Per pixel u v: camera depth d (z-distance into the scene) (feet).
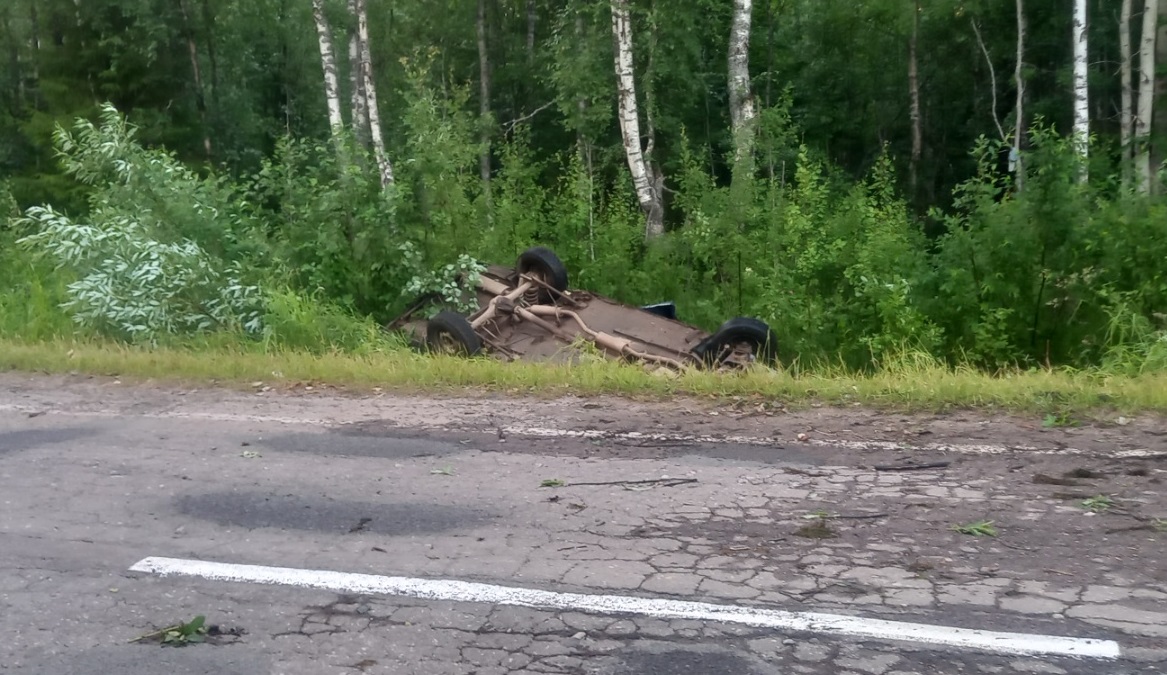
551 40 79.61
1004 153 77.82
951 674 12.60
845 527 17.46
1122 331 34.76
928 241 46.85
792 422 24.14
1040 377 27.20
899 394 25.61
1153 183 45.24
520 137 68.33
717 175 83.10
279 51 97.76
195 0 81.92
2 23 90.74
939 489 19.24
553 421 24.59
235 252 40.63
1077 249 37.24
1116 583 15.06
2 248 57.26
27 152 84.33
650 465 21.04
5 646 13.57
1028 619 13.97
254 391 28.32
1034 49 76.74
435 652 13.34
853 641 13.46
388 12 92.58
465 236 47.14
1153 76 53.62
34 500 19.24
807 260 43.98
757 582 15.30
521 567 15.96
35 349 32.78
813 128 83.30
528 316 37.14
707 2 69.56
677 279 51.55
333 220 41.78
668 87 72.90
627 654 13.21
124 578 15.71
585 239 53.21
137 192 40.16
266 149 92.43
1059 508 18.15
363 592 15.15
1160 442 21.75
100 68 78.59
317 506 18.83
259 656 13.26
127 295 36.06
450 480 20.25
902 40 81.25
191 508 18.78
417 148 46.55
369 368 29.55
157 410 26.21
